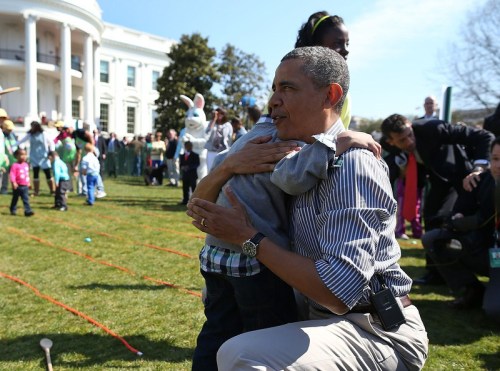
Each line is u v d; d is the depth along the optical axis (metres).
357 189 1.45
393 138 4.54
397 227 6.88
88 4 32.69
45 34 32.97
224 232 1.54
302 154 1.49
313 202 1.53
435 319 3.60
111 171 19.78
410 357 1.60
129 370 2.71
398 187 6.80
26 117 28.94
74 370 2.71
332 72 1.58
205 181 1.75
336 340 1.52
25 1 29.25
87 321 3.46
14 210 8.59
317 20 2.50
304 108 1.58
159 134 16.05
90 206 9.95
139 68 41.16
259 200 1.62
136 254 5.57
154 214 8.91
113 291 4.16
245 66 39.03
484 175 3.76
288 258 1.45
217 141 9.20
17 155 8.48
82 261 5.21
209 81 35.25
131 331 3.28
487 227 3.68
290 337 1.50
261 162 1.61
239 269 1.65
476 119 26.86
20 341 3.10
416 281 4.58
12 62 30.47
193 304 3.83
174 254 5.59
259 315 1.72
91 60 33.56
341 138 1.55
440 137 4.45
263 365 1.44
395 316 1.56
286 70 1.59
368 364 1.54
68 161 11.80
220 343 1.85
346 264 1.37
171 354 2.93
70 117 31.33
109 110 39.50
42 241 6.28
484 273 3.73
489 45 24.22
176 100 34.03
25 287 4.25
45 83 33.41
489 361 2.88
